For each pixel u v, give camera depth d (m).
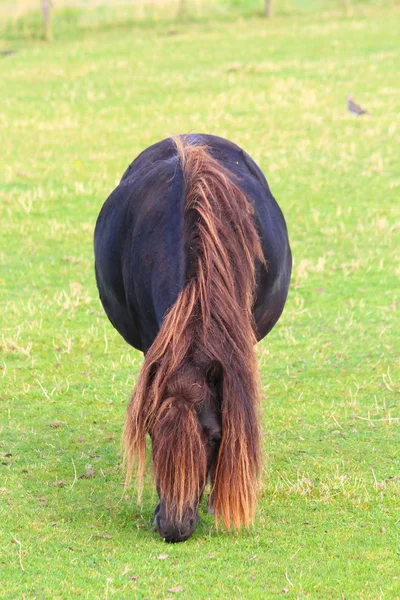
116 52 58.41
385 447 15.21
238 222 10.88
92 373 19.00
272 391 17.95
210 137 14.18
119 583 10.60
